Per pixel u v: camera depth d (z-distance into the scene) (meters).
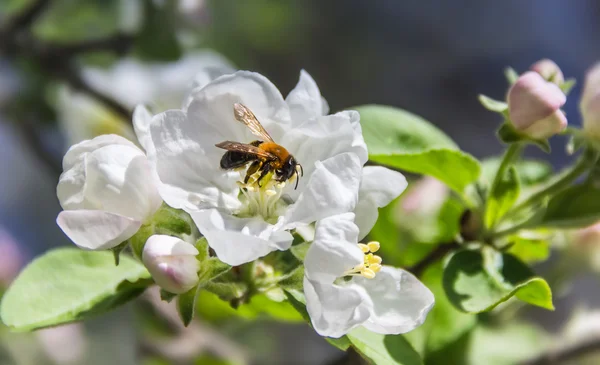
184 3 0.38
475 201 0.27
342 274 0.23
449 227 0.30
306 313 0.24
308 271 0.23
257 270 0.25
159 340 0.34
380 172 0.24
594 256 0.30
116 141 0.24
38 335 0.41
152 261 0.23
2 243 0.41
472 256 0.27
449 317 0.30
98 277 0.26
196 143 0.24
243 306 0.28
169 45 0.38
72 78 0.37
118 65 0.41
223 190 0.25
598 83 0.27
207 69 0.25
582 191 0.27
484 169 0.30
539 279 0.24
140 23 0.38
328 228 0.23
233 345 0.36
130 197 0.24
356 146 0.24
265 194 0.25
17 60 0.40
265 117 0.25
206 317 0.34
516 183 0.27
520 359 0.31
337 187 0.23
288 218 0.24
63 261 0.26
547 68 0.27
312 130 0.24
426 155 0.27
